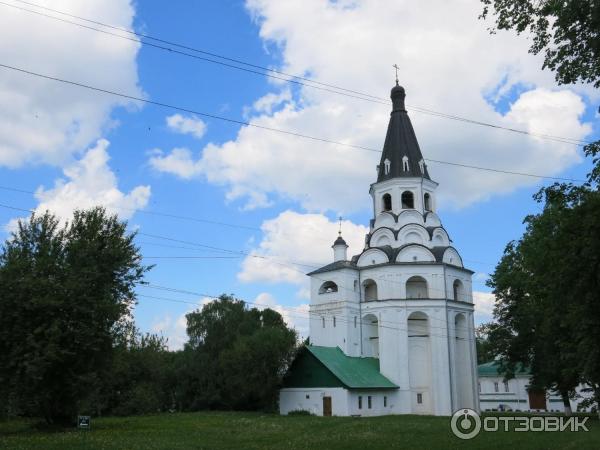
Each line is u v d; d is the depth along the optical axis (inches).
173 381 3065.9
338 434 1323.8
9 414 1728.6
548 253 839.7
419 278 2849.4
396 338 2709.2
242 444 1108.5
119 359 1738.4
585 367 868.0
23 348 1378.0
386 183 3021.7
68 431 1422.2
